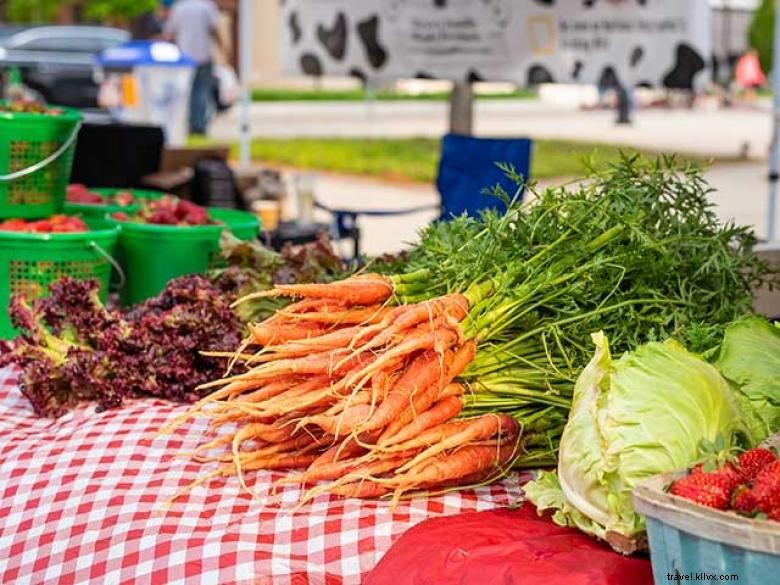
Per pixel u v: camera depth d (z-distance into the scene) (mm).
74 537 2658
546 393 2803
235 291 3586
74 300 3455
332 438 2758
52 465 2936
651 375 2322
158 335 3359
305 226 6547
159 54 14445
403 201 12938
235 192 7160
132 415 3188
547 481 2564
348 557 2480
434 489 2705
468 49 6684
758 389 2561
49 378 3314
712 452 2117
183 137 11570
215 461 2842
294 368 2682
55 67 17031
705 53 6180
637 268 2902
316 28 7199
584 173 3361
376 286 2889
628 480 2221
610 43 6344
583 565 2213
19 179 4488
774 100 6594
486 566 2246
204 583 2449
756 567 1813
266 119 22312
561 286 2879
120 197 5520
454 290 2873
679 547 1901
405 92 30781
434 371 2670
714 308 3023
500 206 6238
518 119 22719
